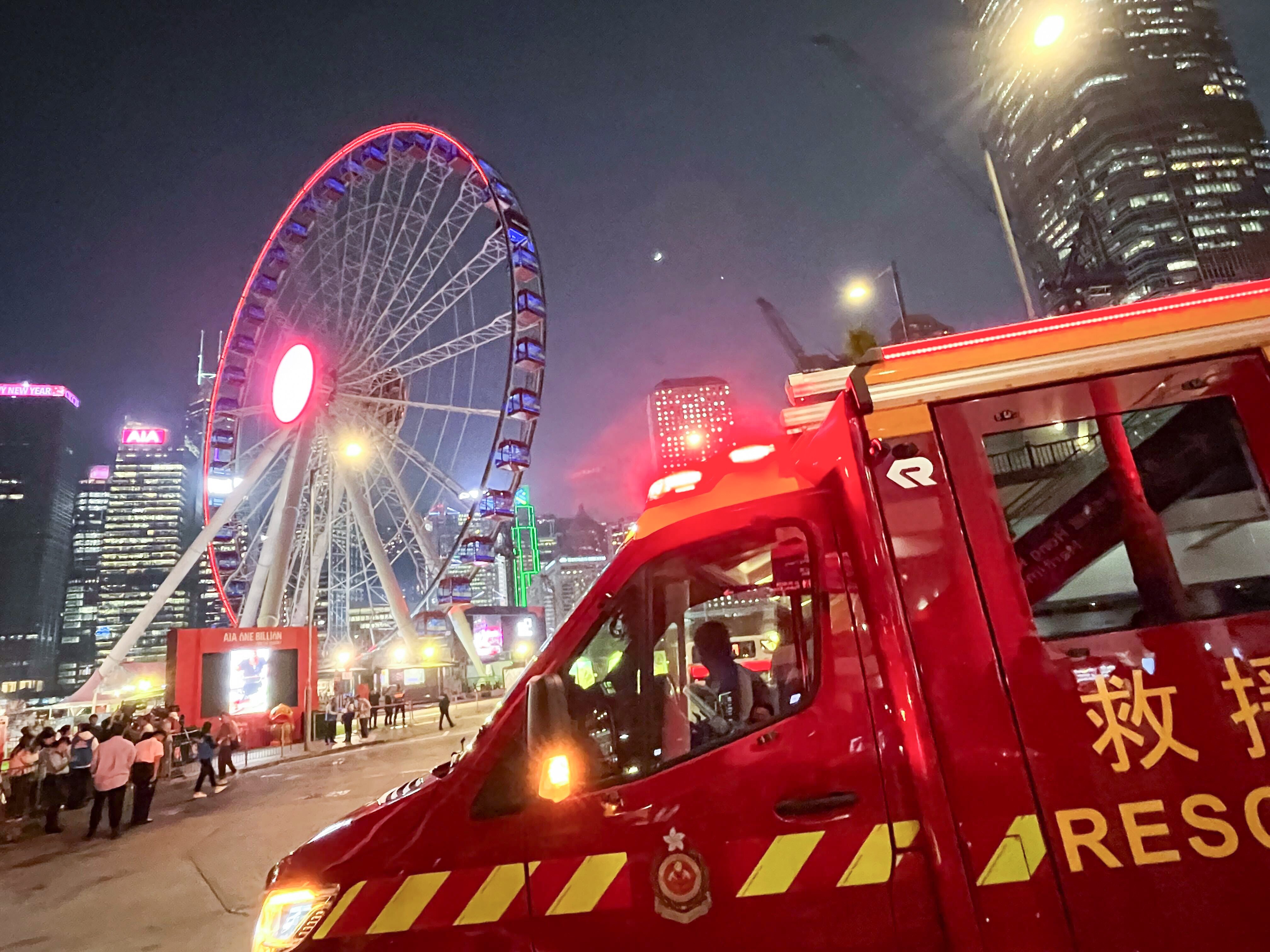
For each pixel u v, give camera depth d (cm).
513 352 3531
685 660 311
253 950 261
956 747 239
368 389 3769
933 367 270
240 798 1612
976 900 227
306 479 3684
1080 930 223
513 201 3612
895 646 250
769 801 249
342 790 1602
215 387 3875
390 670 4462
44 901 895
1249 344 261
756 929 238
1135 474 258
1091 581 250
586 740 270
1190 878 224
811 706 256
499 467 3644
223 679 2700
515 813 258
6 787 1362
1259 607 243
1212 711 234
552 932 245
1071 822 230
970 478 261
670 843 248
